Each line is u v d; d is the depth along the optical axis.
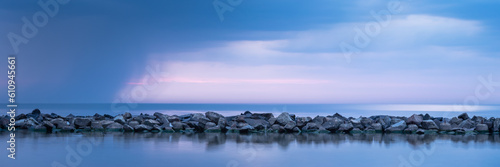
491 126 15.30
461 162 8.91
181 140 12.22
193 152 9.90
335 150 10.38
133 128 15.06
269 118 16.81
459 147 11.02
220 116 15.79
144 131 15.00
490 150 10.51
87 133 14.15
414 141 12.30
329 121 15.32
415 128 15.01
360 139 12.80
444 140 12.59
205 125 15.28
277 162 8.73
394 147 10.98
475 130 15.18
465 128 15.41
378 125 15.38
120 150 10.13
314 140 12.48
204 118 15.38
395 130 15.12
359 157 9.39
